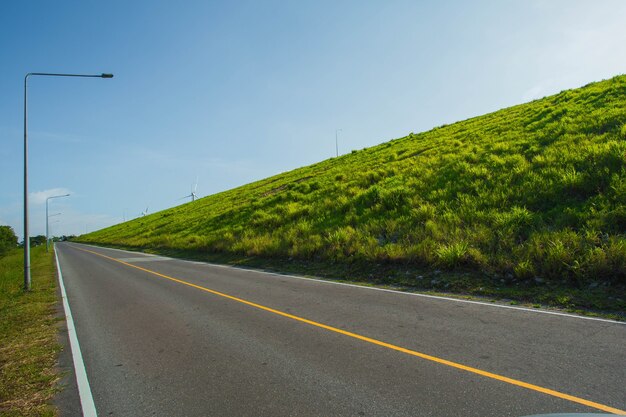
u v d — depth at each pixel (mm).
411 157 25109
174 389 4477
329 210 19875
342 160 37875
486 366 4566
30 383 4953
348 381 4367
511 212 11719
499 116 30609
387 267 11578
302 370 4773
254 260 17094
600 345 5059
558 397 3734
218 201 46312
